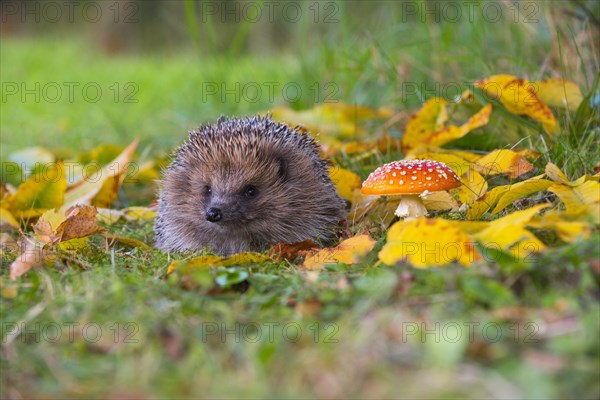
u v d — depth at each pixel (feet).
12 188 25.13
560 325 11.07
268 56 50.70
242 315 12.56
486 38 31.91
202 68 45.11
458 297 12.08
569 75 25.00
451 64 30.55
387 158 23.00
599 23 25.71
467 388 9.94
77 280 14.20
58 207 22.35
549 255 12.84
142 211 23.84
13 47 68.74
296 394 10.21
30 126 40.70
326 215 20.31
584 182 15.79
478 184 18.21
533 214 13.65
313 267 15.52
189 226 20.35
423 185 16.07
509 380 9.99
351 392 10.12
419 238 13.53
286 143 20.30
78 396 10.60
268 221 19.81
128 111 43.65
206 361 10.97
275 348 10.96
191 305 12.78
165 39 66.44
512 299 11.75
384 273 13.21
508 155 18.60
